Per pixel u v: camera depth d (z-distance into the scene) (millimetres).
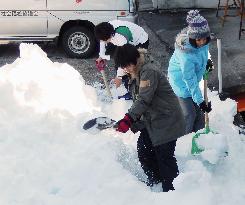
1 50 10094
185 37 5004
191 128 5727
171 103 4582
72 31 9398
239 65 8219
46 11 9242
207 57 5324
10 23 9305
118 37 5941
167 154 4727
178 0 12188
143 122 4660
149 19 11641
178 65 5391
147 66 4379
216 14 11555
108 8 9172
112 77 8477
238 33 10008
